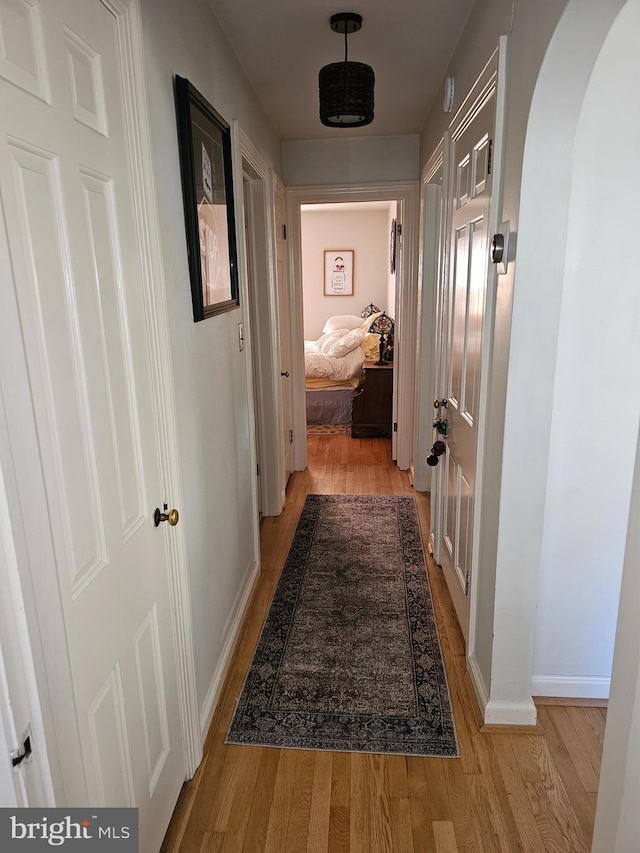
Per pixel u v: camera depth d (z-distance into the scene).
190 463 1.73
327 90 2.21
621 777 1.02
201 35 1.88
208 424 1.95
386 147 3.91
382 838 1.54
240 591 2.55
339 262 7.60
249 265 3.38
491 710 1.88
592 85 1.51
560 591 1.91
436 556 3.02
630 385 1.72
